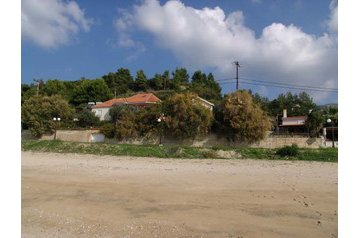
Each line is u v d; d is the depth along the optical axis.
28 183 16.31
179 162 27.41
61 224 9.52
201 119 38.78
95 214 10.56
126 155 33.38
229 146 37.41
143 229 9.03
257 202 12.09
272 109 75.19
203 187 15.18
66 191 14.29
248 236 8.47
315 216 10.20
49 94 80.62
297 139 36.78
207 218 10.03
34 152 36.19
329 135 45.81
